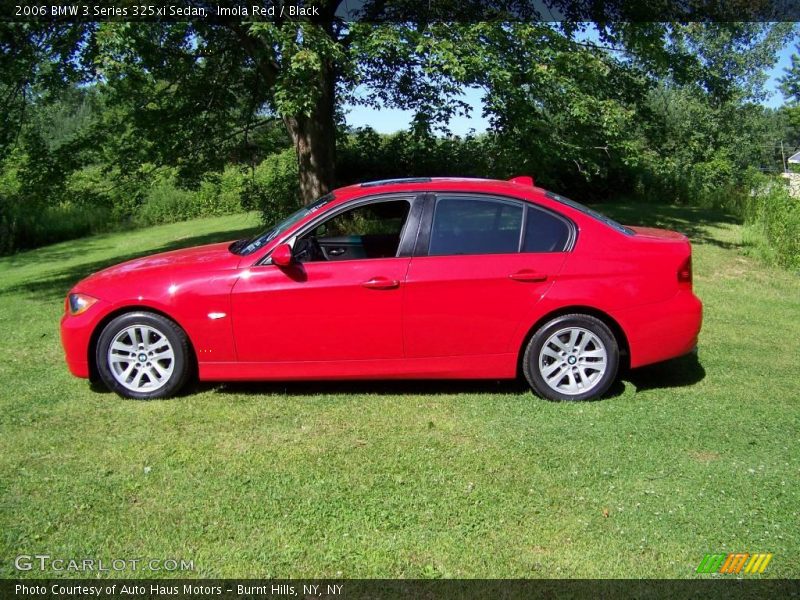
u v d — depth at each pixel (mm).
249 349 4797
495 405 4770
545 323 4785
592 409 4684
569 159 12688
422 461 3883
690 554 3008
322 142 12531
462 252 4770
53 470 3795
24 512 3352
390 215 4957
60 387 5250
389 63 11656
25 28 10109
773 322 7016
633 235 4965
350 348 4777
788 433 4281
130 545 3080
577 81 11617
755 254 10758
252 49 10672
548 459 3906
